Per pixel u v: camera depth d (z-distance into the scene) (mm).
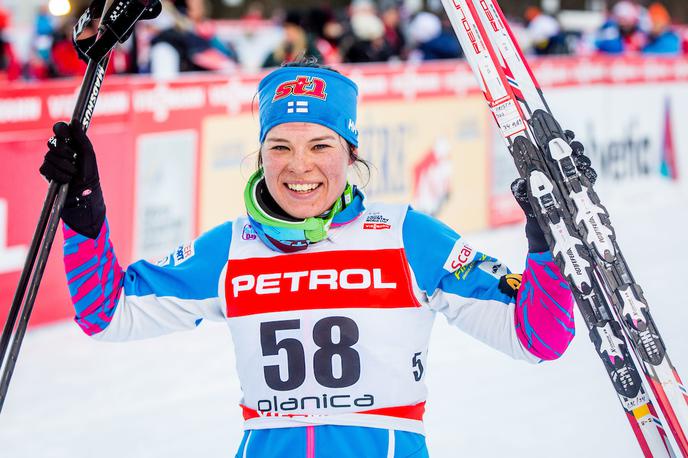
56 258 10562
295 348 4074
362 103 13594
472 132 15484
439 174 14953
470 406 8453
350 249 4125
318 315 4074
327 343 4055
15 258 10102
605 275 3959
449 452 7488
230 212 12625
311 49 16516
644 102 18281
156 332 4359
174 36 14281
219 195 12453
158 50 14203
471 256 4113
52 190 4051
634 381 4020
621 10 23312
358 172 4477
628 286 3965
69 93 10461
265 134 4094
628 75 17844
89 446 7645
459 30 4148
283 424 4090
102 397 8688
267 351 4105
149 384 9039
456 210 15352
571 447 7617
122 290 4289
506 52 4125
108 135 10953
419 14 19266
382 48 18219
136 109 11258
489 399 8633
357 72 13477
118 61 13984
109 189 11031
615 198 17797
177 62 14344
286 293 4109
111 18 4176
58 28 14992
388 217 4191
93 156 4070
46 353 9750
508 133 4082
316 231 4055
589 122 17188
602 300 3975
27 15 20391
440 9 21406
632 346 3988
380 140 13930
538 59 16141
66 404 8500
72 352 9805
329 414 4066
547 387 8938
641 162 18344
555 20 21938
